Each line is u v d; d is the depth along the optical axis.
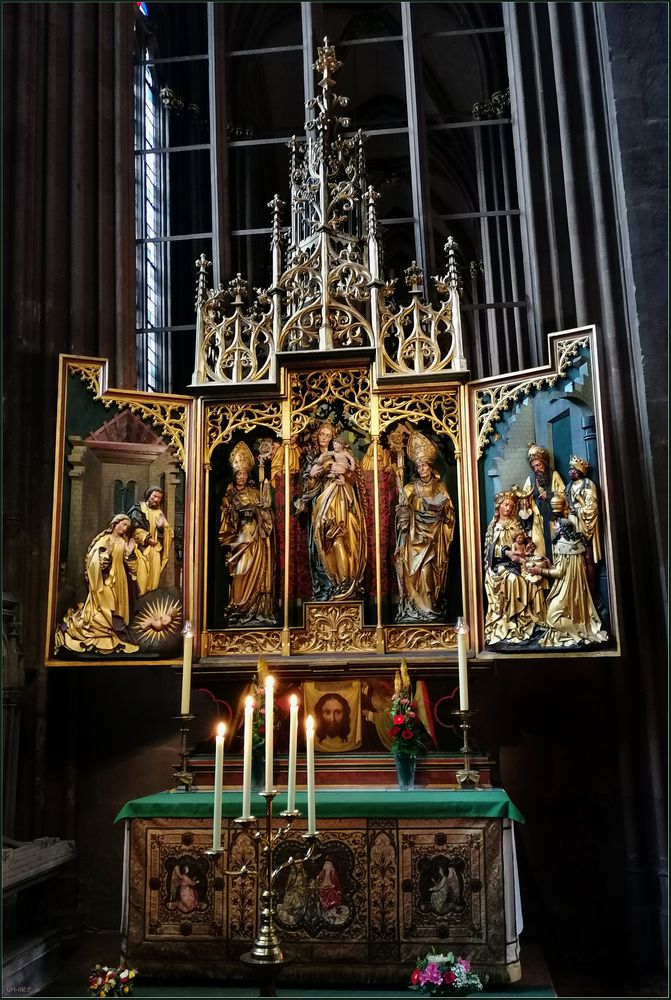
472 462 7.82
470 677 7.54
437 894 6.12
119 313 9.55
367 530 8.01
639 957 7.67
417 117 10.58
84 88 9.93
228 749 7.55
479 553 7.66
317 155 8.76
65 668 8.74
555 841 8.23
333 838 6.24
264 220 14.75
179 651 7.73
